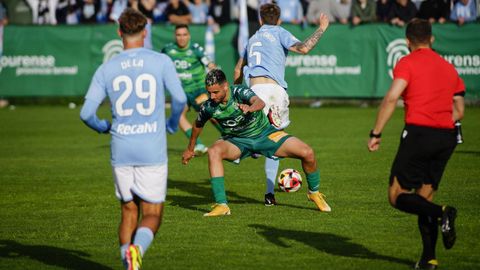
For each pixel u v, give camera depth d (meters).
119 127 16.34
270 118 25.05
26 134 47.12
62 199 27.27
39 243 20.83
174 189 29.23
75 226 22.84
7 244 20.75
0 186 30.03
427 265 17.45
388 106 17.03
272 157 24.14
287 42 25.91
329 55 56.72
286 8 59.69
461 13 57.31
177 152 39.84
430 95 17.11
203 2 63.22
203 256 19.03
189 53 37.59
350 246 19.81
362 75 56.59
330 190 27.80
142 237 15.81
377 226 22.02
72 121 53.72
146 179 16.34
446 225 16.36
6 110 61.12
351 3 56.72
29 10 64.81
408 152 17.12
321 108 58.66
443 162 17.53
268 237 20.92
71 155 38.62
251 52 26.23
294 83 57.28
